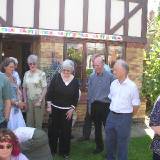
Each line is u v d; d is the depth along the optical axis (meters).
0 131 4.41
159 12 15.55
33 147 5.73
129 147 8.98
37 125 8.80
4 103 6.06
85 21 11.69
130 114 6.76
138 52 12.52
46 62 11.22
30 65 8.74
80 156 8.23
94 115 8.34
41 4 11.14
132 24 12.35
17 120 7.35
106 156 7.57
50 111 8.12
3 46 11.83
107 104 8.23
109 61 12.12
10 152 4.38
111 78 8.23
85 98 11.59
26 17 10.98
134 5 12.35
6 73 7.62
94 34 11.80
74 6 11.55
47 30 11.20
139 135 10.48
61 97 8.03
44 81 8.79
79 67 11.70
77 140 9.64
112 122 6.77
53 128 8.23
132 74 12.45
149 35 14.16
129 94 6.70
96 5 11.83
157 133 5.00
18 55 12.03
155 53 12.62
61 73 8.11
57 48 11.34
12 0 10.80
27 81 8.75
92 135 10.18
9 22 10.79
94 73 8.38
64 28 11.45
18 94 7.91
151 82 12.38
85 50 11.79
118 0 12.11
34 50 11.44
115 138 6.87
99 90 8.23
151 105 13.01
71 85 8.03
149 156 8.33
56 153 8.37
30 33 10.99
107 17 11.98
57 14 11.34
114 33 12.09
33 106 8.76
